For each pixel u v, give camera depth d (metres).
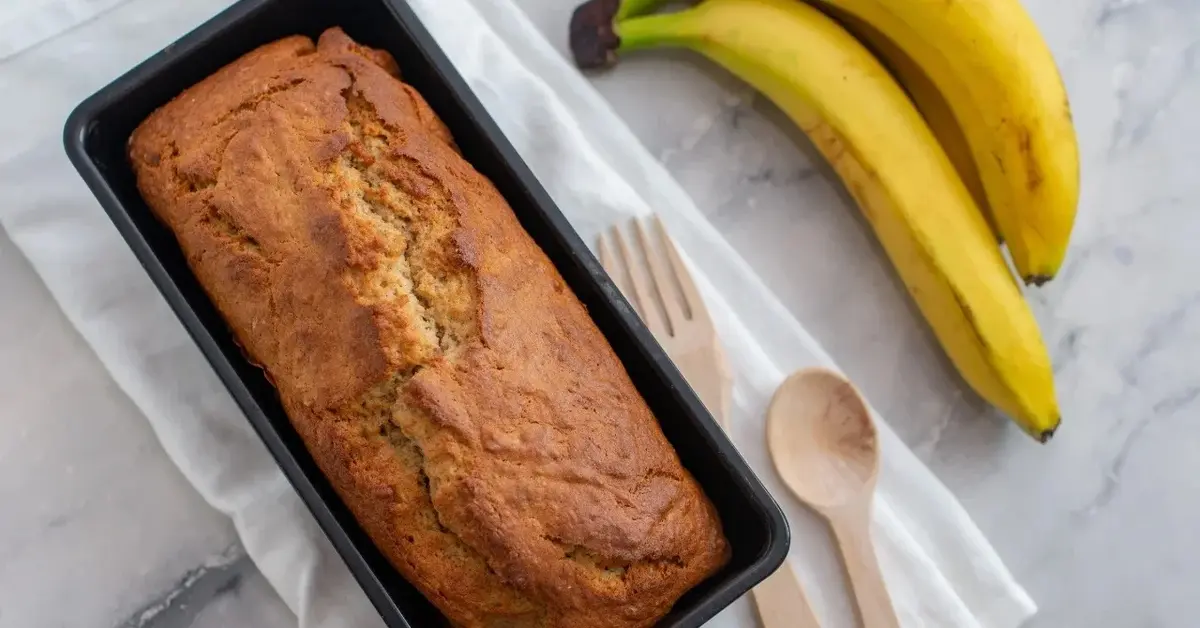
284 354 0.59
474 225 0.59
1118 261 0.69
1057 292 0.69
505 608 0.58
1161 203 0.69
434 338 0.58
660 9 0.69
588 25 0.67
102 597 0.64
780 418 0.65
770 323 0.67
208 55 0.61
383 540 0.58
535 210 0.61
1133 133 0.70
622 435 0.58
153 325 0.64
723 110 0.69
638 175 0.67
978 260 0.65
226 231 0.59
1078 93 0.70
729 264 0.67
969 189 0.68
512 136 0.66
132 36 0.65
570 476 0.58
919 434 0.68
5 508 0.64
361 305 0.58
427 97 0.63
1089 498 0.68
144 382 0.64
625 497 0.58
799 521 0.65
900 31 0.65
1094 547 0.68
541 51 0.68
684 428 0.60
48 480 0.64
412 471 0.58
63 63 0.65
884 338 0.68
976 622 0.65
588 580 0.57
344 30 0.63
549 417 0.58
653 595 0.58
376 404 0.58
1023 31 0.64
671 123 0.69
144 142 0.61
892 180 0.65
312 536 0.64
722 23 0.66
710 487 0.60
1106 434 0.68
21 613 0.64
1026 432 0.67
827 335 0.68
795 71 0.65
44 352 0.65
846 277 0.68
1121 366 0.69
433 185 0.59
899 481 0.66
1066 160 0.64
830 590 0.65
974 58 0.64
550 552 0.57
